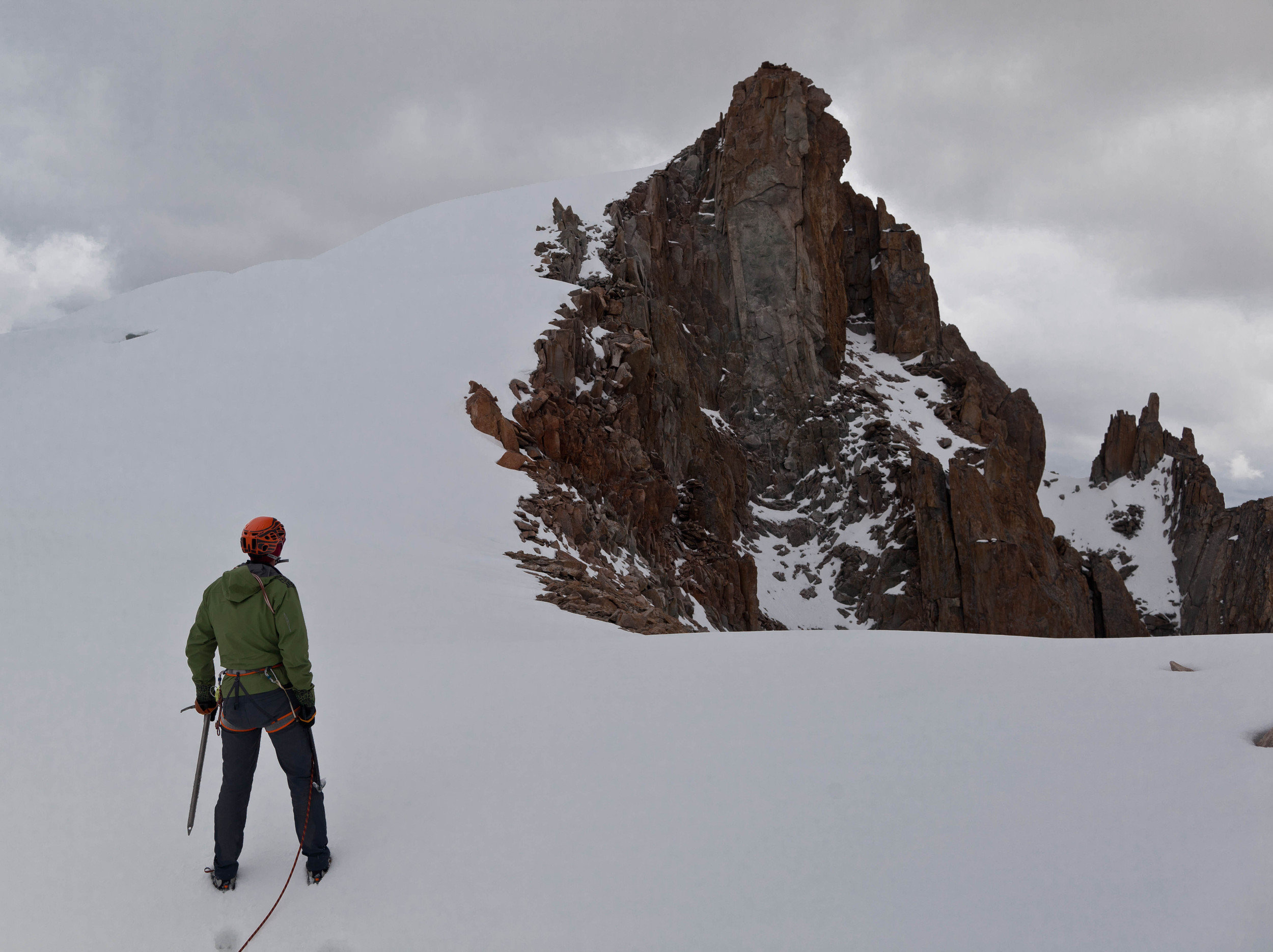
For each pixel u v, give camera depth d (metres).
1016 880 3.33
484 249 64.81
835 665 7.27
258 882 3.77
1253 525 75.31
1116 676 6.14
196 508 17.94
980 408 70.12
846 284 79.38
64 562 10.67
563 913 3.37
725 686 6.69
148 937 3.36
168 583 10.22
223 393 29.81
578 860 3.79
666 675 7.21
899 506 59.97
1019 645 7.83
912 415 68.44
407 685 7.09
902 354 76.31
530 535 22.28
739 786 4.50
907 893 3.32
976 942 2.95
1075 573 61.78
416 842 4.08
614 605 17.11
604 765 4.94
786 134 69.81
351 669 7.78
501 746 5.38
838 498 62.97
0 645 7.32
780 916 3.23
